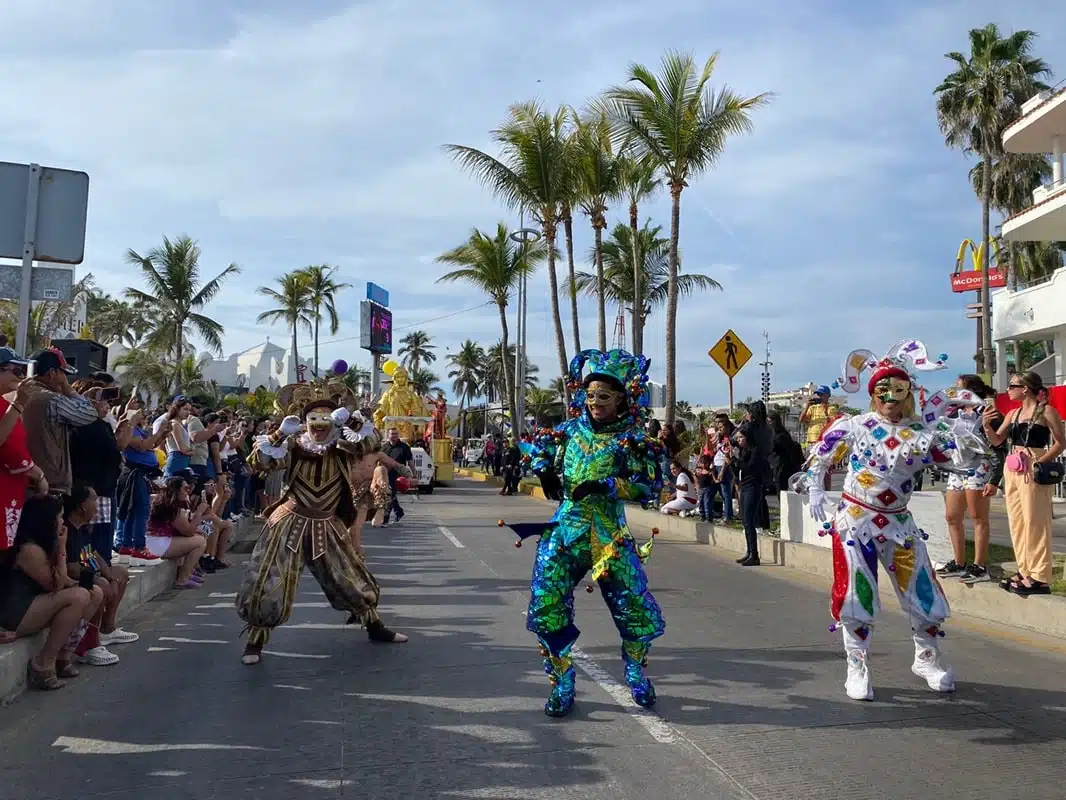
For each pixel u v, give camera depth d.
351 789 3.94
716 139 18.72
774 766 4.19
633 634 5.05
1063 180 23.09
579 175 22.75
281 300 50.59
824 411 12.43
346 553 6.51
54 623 5.46
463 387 102.38
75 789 3.96
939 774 4.10
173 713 5.03
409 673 5.85
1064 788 3.95
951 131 31.91
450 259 33.50
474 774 4.10
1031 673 5.81
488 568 10.65
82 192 7.10
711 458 13.84
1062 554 9.38
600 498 4.98
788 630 7.18
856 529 5.34
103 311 46.50
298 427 6.43
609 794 3.88
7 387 5.37
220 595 8.87
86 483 6.23
